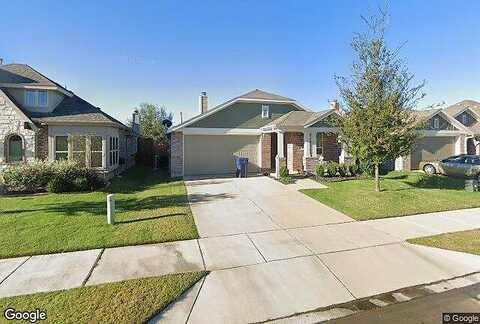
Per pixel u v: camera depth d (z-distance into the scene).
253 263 5.40
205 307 4.04
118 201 10.29
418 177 16.14
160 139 27.41
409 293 4.46
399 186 13.20
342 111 11.70
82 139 15.02
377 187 11.70
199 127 17.70
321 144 17.55
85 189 12.53
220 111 18.11
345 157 16.91
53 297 4.17
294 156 17.95
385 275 4.99
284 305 4.11
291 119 17.56
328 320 3.80
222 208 9.39
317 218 8.34
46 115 15.44
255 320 3.79
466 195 11.47
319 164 15.80
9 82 15.27
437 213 8.95
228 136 18.58
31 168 12.14
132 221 7.77
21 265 5.27
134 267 5.20
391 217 8.48
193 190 12.45
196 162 18.06
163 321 3.73
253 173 18.55
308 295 4.37
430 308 4.06
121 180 15.87
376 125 10.45
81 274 4.92
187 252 5.89
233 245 6.29
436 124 21.09
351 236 6.86
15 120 14.46
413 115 11.34
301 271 5.11
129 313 3.81
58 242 6.27
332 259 5.59
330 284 4.68
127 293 4.29
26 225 7.38
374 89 10.70
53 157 14.88
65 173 12.41
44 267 5.19
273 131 17.16
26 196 11.31
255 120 18.83
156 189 12.82
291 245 6.29
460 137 21.67
